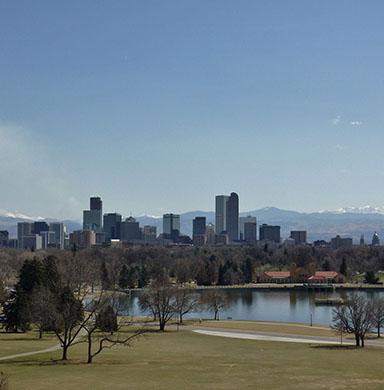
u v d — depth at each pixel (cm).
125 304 19300
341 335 12319
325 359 9388
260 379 7450
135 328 15238
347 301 19450
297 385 7081
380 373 7950
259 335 13800
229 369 8225
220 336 13562
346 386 7044
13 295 13912
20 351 10119
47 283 13662
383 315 16238
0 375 7356
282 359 9375
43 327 11438
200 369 8219
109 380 7350
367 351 10694
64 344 9212
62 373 7850
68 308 10150
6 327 13588
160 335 13738
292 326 15662
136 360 9131
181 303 17650
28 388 6844
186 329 15162
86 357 9469
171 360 9162
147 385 7044
